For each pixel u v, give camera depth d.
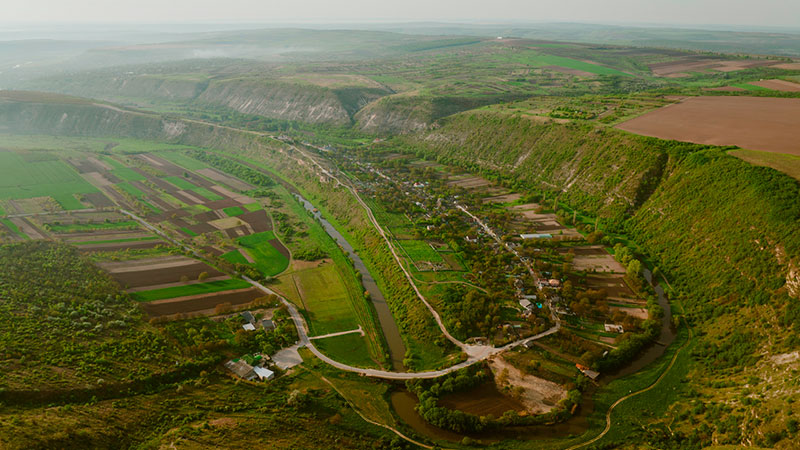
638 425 86.38
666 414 88.50
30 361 94.12
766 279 109.31
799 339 91.44
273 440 82.00
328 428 87.00
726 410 83.56
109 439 80.19
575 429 86.94
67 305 118.00
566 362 104.00
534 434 86.31
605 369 101.19
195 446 78.38
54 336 103.50
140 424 84.75
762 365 91.62
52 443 75.25
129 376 95.00
